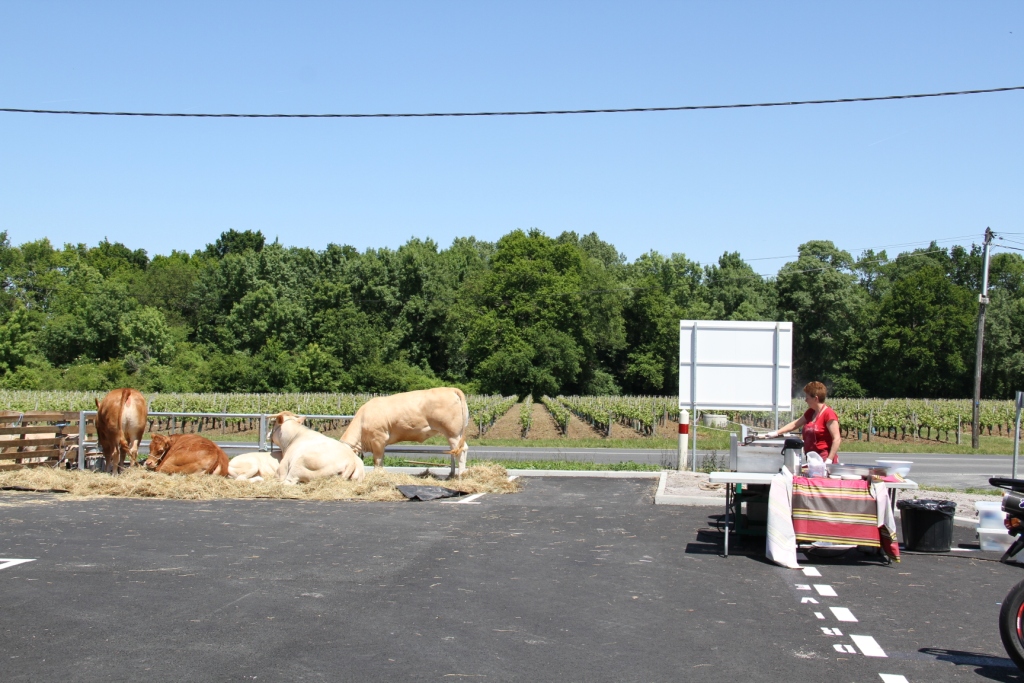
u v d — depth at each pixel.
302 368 62.47
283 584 7.36
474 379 74.75
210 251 134.62
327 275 91.50
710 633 6.20
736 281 91.12
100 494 12.38
